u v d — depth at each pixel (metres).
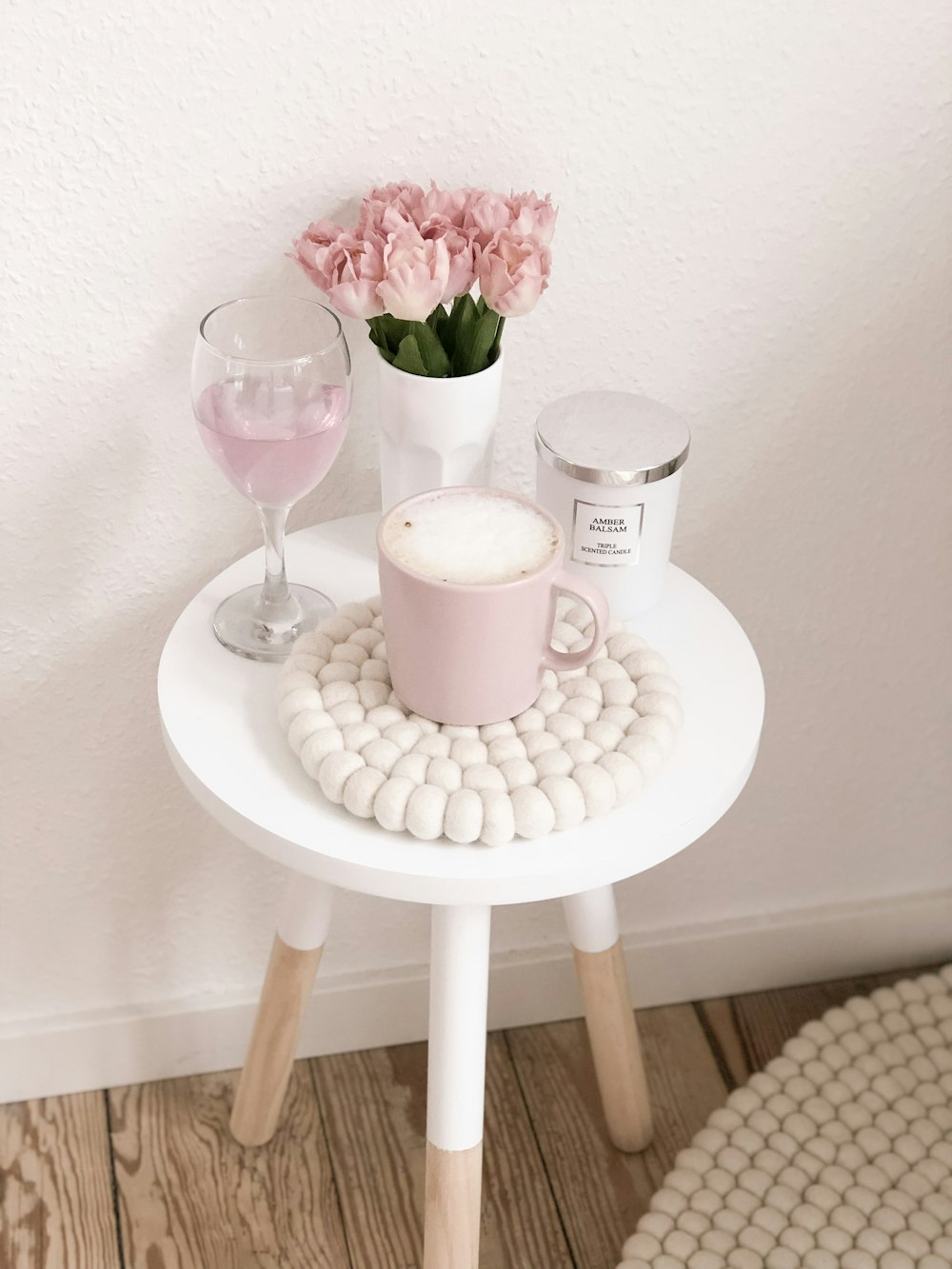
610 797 0.73
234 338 0.87
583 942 1.08
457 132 0.85
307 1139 1.23
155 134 0.81
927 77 0.89
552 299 0.93
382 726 0.76
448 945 0.81
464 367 0.82
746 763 0.78
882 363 1.01
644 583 0.87
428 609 0.71
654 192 0.90
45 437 0.91
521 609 0.72
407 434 0.83
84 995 1.22
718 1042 1.33
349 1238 1.16
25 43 0.77
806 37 0.86
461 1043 0.84
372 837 0.73
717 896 1.32
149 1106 1.26
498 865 0.71
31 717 1.04
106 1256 1.14
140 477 0.94
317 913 1.04
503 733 0.77
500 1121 1.25
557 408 0.86
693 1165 1.15
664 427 0.84
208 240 0.86
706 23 0.84
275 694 0.81
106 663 1.03
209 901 1.19
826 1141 1.16
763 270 0.95
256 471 0.77
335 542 0.94
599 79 0.85
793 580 1.12
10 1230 1.15
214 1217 1.17
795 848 1.30
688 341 0.97
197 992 1.25
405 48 0.81
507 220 0.78
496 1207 1.18
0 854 1.11
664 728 0.77
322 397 0.77
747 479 1.05
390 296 0.74
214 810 0.76
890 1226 1.10
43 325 0.87
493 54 0.83
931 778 1.28
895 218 0.95
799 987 1.39
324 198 0.86
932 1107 1.19
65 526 0.95
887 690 1.21
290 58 0.80
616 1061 1.15
